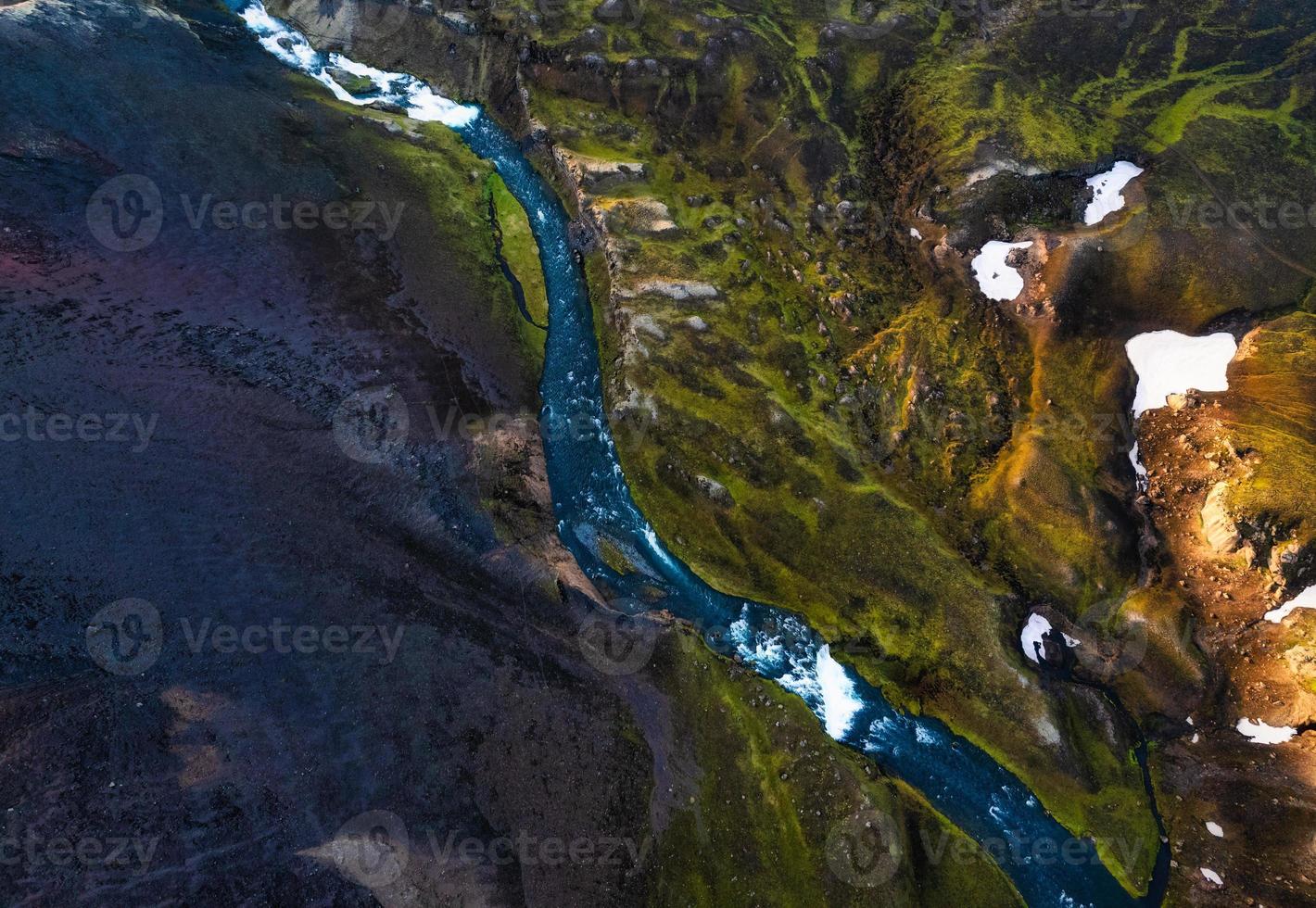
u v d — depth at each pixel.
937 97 81.94
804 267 75.88
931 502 63.78
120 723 42.38
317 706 46.84
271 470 54.91
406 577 54.06
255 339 60.44
